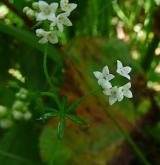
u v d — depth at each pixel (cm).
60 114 8
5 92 12
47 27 8
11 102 12
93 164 11
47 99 12
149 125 13
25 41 11
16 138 12
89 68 12
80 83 12
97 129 12
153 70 14
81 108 12
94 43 12
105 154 12
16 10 11
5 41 13
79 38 12
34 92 9
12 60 13
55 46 11
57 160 11
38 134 12
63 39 13
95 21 13
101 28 13
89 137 12
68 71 12
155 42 13
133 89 13
